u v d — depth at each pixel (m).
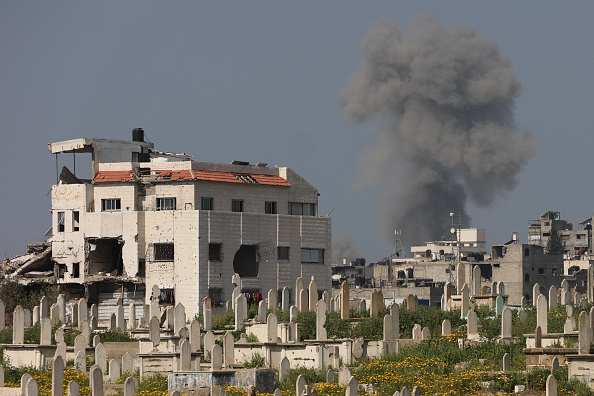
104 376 161.50
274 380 143.88
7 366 166.25
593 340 144.00
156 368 158.88
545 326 161.88
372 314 187.12
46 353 171.50
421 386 140.12
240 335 179.88
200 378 141.88
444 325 174.00
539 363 144.12
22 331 175.50
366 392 138.62
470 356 158.12
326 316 184.50
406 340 169.00
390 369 150.00
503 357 149.00
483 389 139.50
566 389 133.50
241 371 142.88
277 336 164.25
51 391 143.25
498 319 177.00
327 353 159.12
